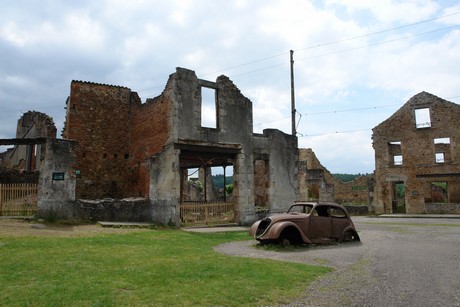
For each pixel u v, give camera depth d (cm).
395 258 976
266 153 2080
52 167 1568
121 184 2267
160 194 1714
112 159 2266
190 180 3691
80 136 2197
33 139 1605
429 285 688
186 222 1744
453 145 3306
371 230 1805
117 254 916
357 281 714
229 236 1454
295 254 1033
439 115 3394
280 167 2147
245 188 1938
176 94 1756
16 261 780
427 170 3378
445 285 689
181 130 1742
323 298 597
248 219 1912
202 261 855
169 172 1698
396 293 633
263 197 3569
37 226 1382
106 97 2303
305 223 1195
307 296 605
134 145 2217
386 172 3544
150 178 1756
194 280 672
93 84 2280
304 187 3697
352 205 3862
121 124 2320
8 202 1523
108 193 2230
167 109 1798
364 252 1078
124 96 2358
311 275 745
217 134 1867
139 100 2300
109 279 662
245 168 1959
